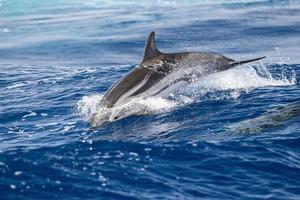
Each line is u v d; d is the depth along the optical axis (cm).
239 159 1370
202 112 1775
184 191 1203
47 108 1988
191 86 2019
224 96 1939
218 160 1363
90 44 3778
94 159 1352
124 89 1794
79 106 1995
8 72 2823
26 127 1756
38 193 1162
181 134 1566
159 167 1318
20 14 5503
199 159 1368
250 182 1257
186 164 1339
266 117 1688
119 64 3041
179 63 1908
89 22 4816
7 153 1396
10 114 1920
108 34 4169
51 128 1719
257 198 1183
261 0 5691
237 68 2291
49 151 1419
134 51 3503
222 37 3816
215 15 4869
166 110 1786
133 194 1176
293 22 4328
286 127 1585
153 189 1205
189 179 1262
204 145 1459
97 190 1185
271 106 1808
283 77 2303
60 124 1761
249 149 1434
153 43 1912
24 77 2652
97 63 3089
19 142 1584
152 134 1573
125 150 1418
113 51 3512
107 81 2464
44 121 1814
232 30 4072
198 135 1553
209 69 1923
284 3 5409
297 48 3356
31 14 5472
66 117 1852
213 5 5559
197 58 1939
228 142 1483
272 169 1323
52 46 3753
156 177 1262
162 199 1161
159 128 1628
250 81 2152
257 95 1956
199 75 1908
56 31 4416
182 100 1884
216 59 1952
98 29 4419
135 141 1505
